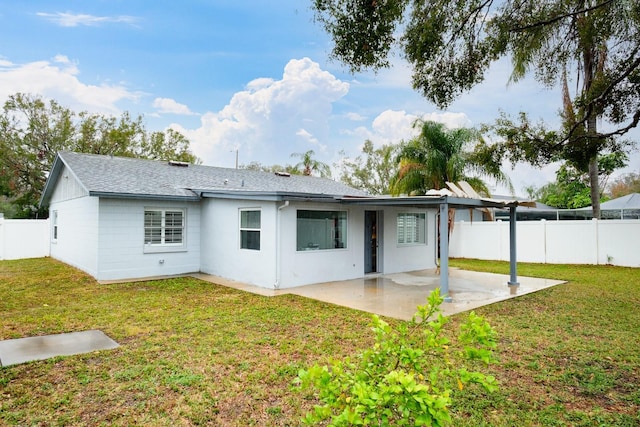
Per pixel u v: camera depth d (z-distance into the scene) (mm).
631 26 5770
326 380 2006
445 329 5953
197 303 7703
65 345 5152
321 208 10312
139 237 10906
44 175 25000
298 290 9242
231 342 5312
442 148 15359
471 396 3756
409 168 15648
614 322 6465
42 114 25156
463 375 2156
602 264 14312
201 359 4684
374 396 1782
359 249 11383
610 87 6344
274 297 8367
